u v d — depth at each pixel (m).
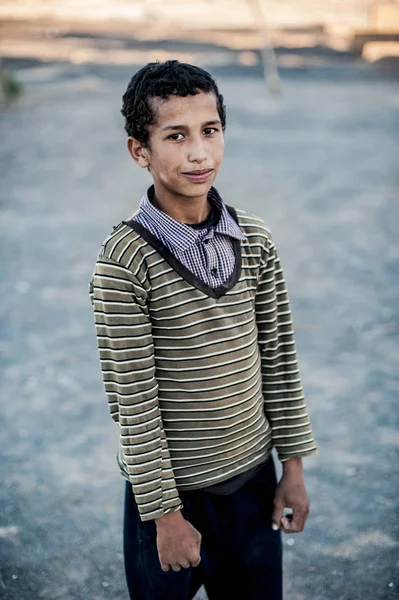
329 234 6.68
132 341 1.48
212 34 26.83
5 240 6.61
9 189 8.74
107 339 1.49
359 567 2.38
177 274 1.49
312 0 30.14
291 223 7.11
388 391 3.64
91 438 3.27
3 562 2.45
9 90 15.95
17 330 4.57
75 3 32.31
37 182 9.12
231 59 22.59
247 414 1.60
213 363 1.53
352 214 7.40
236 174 9.41
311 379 3.80
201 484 1.60
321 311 4.80
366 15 26.75
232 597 1.80
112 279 1.46
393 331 4.43
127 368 1.48
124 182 9.14
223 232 1.54
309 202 7.94
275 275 1.68
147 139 1.49
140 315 1.48
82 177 9.41
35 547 2.53
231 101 16.00
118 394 1.51
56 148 11.34
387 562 2.41
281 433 1.75
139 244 1.48
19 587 2.33
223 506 1.68
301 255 6.07
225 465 1.61
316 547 2.49
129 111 1.51
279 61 22.34
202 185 1.49
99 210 7.77
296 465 1.75
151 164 1.52
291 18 28.69
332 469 2.95
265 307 1.67
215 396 1.54
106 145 11.57
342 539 2.53
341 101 15.91
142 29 27.91
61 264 5.91
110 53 23.55
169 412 1.55
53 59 22.50
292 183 8.87
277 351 1.72
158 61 1.53
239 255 1.57
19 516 2.70
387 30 24.20
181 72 1.46
